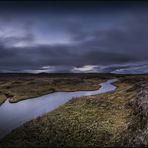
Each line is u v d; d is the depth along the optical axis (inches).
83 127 1529.3
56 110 2155.5
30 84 5255.9
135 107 1861.5
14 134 1462.8
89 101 2442.2
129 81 6082.7
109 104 2271.2
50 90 4362.7
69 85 5324.8
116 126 1513.3
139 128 1291.8
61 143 1262.3
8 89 4224.9
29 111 2311.8
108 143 1218.6
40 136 1387.8
